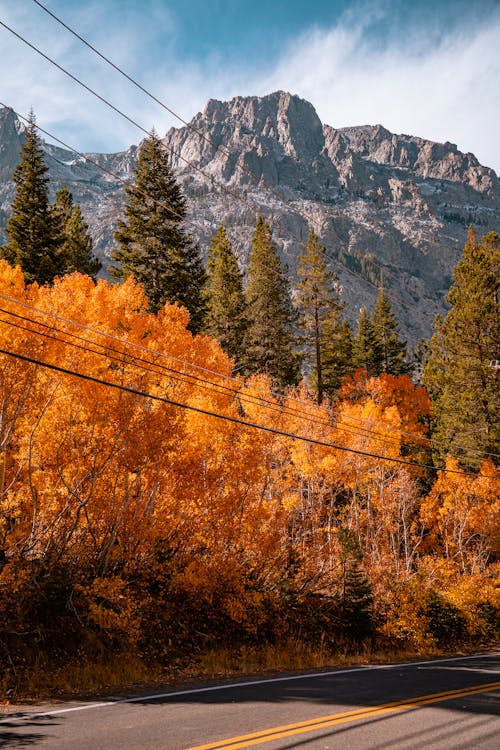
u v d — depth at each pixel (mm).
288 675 13891
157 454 16438
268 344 47125
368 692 11180
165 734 7754
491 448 37125
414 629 22344
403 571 27688
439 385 42562
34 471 16297
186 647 15773
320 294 47156
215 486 19062
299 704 9883
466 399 38156
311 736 7801
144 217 37000
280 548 21797
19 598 13242
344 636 20734
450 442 39688
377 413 33125
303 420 28531
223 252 47875
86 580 14852
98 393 15633
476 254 40688
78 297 16453
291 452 27906
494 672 14781
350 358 58281
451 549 33719
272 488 24891
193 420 18203
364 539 30391
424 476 36969
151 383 17375
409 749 7379
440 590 27500
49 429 15602
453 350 39969
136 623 14281
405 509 31531
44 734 7785
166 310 19609
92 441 15773
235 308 45625
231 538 19109
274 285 50125
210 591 17500
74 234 43344
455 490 32719
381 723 8641
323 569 22875
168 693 10828
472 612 25781
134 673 12570
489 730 8430
